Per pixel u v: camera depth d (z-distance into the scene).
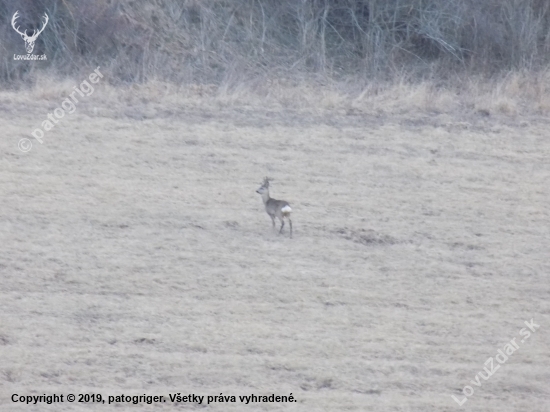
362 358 43.06
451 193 60.25
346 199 58.09
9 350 41.72
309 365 42.16
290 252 51.53
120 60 75.12
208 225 53.78
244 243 52.12
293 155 63.50
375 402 40.19
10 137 62.78
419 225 55.84
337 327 45.22
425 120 70.56
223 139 65.06
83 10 76.75
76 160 60.50
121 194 56.59
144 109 68.75
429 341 44.88
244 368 41.62
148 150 62.62
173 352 42.44
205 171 60.44
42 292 46.38
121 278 47.91
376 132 67.94
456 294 49.12
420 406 40.25
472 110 72.81
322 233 53.88
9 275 47.50
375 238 53.94
